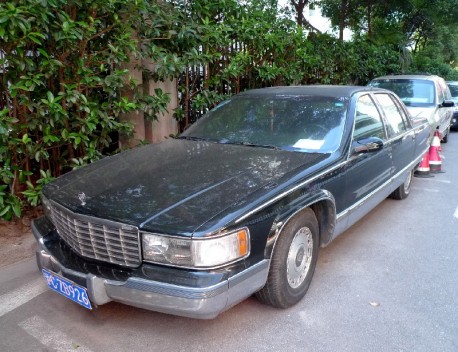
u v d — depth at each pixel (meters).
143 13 5.23
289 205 3.04
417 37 21.72
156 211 2.69
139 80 5.83
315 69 10.20
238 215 2.64
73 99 4.35
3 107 4.44
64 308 3.32
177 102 6.69
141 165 3.51
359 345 2.90
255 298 3.41
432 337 2.99
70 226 2.92
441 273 3.93
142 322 3.14
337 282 3.74
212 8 6.57
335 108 4.17
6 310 3.29
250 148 3.89
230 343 2.91
